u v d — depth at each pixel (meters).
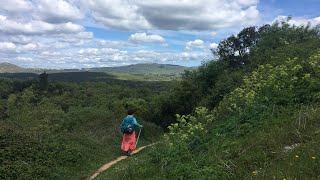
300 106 10.48
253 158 8.16
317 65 12.45
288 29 31.45
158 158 11.30
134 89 79.38
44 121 26.34
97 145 18.41
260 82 12.77
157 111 47.16
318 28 30.50
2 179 11.81
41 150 14.62
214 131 11.52
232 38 38.38
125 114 29.55
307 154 7.23
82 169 14.60
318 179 6.29
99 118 26.61
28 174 12.37
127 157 17.02
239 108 11.75
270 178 6.80
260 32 36.88
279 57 21.58
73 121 25.73
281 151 8.01
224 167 8.33
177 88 43.97
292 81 11.84
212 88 36.34
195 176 8.65
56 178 13.04
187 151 10.62
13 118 34.28
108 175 12.57
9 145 14.05
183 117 12.26
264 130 9.65
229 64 38.94
